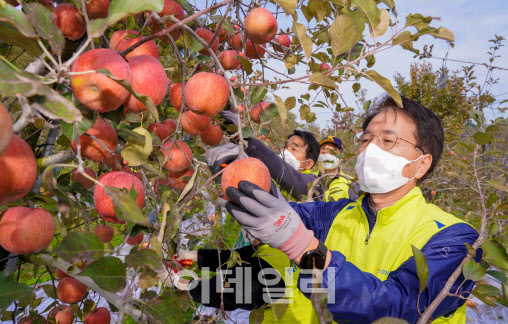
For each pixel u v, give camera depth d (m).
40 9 0.68
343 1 1.26
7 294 0.55
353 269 1.04
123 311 1.14
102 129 0.98
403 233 1.33
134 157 1.00
